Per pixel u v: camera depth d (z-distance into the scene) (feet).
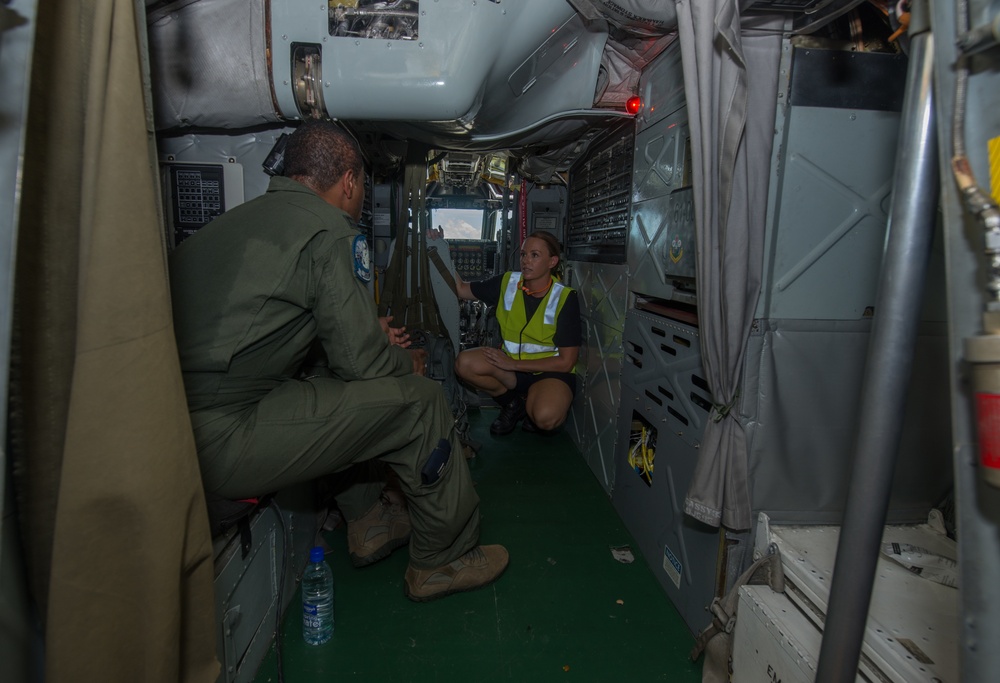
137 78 2.58
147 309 2.64
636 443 8.09
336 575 6.96
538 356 11.09
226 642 4.67
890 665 3.86
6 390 2.13
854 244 5.07
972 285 2.04
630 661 5.64
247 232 4.78
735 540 5.41
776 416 5.22
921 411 5.32
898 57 4.91
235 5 5.89
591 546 7.71
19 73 2.10
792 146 4.88
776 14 4.68
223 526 4.59
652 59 7.45
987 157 1.97
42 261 2.57
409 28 6.00
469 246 18.44
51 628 2.54
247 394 4.90
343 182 5.58
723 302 4.82
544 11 6.39
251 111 6.28
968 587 2.11
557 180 13.89
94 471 2.54
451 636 5.90
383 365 5.44
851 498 2.63
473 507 6.42
